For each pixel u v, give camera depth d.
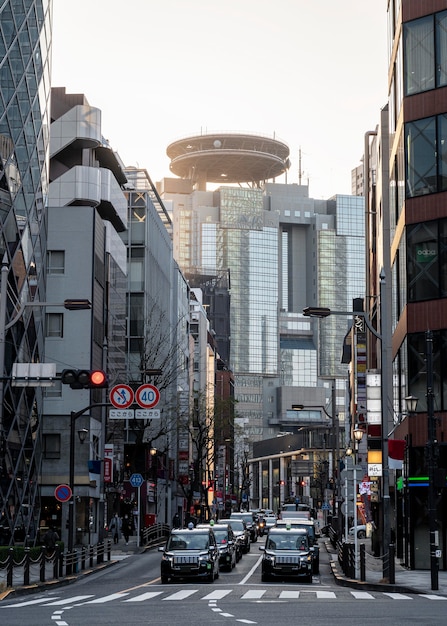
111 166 141.38
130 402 67.50
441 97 75.25
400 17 79.69
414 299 74.75
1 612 37.69
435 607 37.72
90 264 115.50
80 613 36.47
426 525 71.75
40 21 108.75
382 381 58.38
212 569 60.28
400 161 80.38
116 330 135.12
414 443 73.06
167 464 166.00
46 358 113.69
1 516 91.38
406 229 76.00
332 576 68.69
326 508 161.62
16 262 98.38
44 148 112.00
